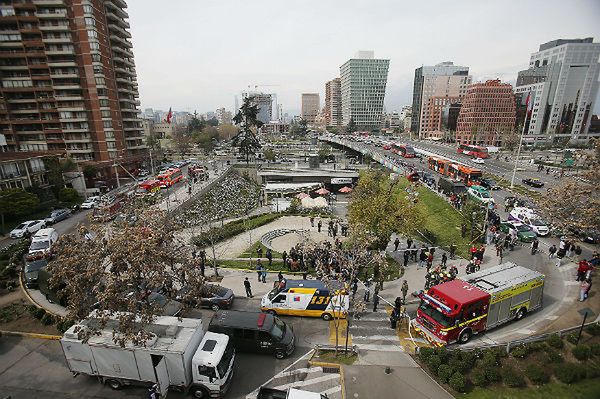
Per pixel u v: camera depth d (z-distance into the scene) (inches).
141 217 788.6
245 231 1701.5
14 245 1364.4
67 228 1726.1
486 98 5167.3
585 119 5142.7
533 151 4306.1
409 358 712.4
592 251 1224.8
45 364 711.7
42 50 2837.1
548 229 1391.5
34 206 1863.9
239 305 930.1
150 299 828.6
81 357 610.5
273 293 895.7
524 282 794.2
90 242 678.5
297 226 1796.3
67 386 644.1
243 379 658.8
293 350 737.0
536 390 599.2
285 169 3385.8
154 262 601.9
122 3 3366.1
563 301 897.5
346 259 925.8
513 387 611.8
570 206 1085.8
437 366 653.3
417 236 1535.4
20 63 2856.8
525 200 1852.9
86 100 2952.8
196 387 597.9
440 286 767.7
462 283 783.1
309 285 886.4
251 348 722.2
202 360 584.1
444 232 1541.6
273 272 1138.0
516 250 1262.3
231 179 3134.8
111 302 573.0
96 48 2851.9
